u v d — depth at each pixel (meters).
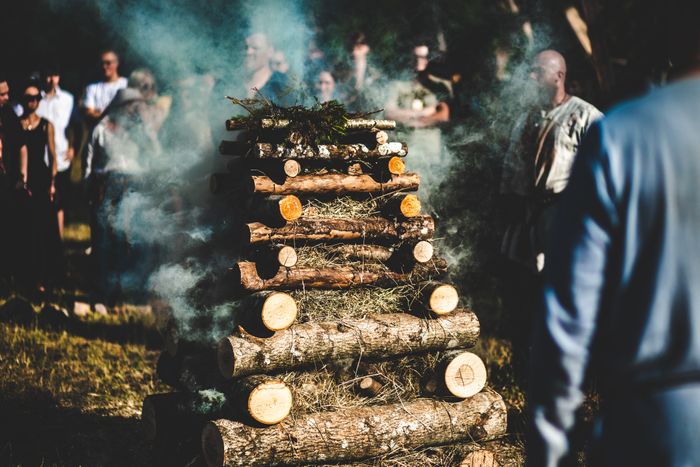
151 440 4.11
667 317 1.54
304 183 3.73
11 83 8.90
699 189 1.54
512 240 5.45
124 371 5.77
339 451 3.57
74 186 14.68
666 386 1.54
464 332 3.87
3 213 7.84
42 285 7.92
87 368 5.79
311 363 3.62
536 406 1.61
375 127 3.91
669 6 1.67
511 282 5.67
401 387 3.85
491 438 3.88
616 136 1.59
